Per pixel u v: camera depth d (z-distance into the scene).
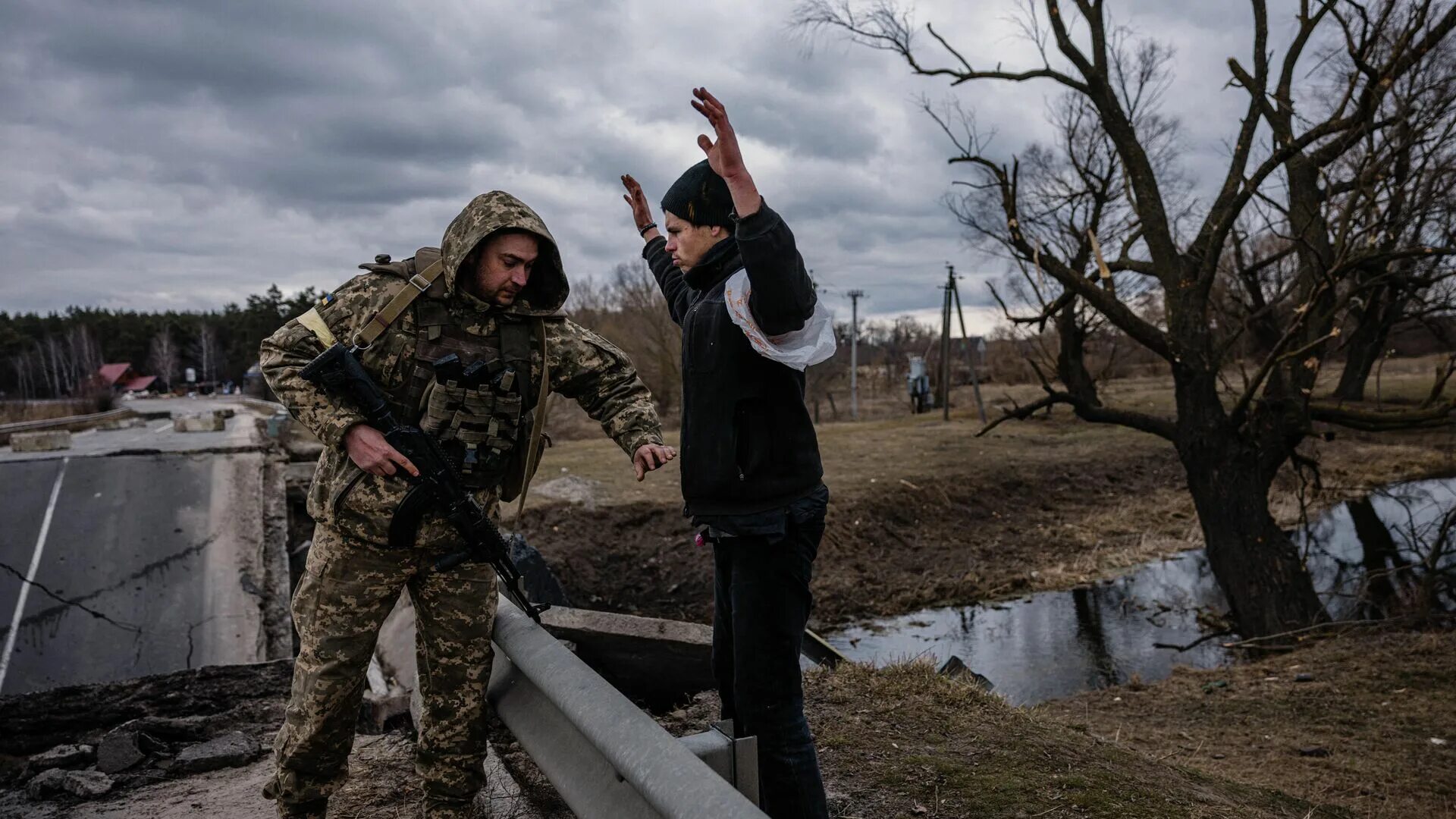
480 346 2.49
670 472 17.17
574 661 2.27
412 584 2.56
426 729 2.63
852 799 3.12
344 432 2.29
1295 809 4.14
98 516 10.88
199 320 130.88
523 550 4.81
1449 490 19.72
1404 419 10.53
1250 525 11.22
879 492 17.41
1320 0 10.89
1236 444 11.41
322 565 2.44
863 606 12.96
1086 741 4.10
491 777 3.04
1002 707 4.20
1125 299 14.66
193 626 8.94
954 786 3.25
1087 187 14.63
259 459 13.11
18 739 3.89
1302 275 12.16
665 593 12.50
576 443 25.06
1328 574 13.75
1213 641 11.26
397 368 2.43
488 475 2.52
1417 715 6.82
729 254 2.33
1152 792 3.45
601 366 2.69
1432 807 5.03
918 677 4.38
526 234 2.44
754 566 2.26
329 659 2.42
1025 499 19.23
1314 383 11.59
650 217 3.11
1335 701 7.34
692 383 2.30
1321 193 12.13
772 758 2.28
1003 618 12.45
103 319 126.12
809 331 2.12
